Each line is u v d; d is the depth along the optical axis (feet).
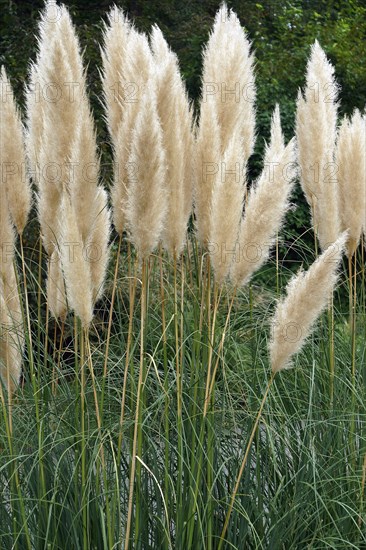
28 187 13.42
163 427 13.62
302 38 42.39
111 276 20.49
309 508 13.51
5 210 12.97
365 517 13.51
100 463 12.50
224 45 13.85
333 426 14.26
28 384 14.08
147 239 11.87
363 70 41.19
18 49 34.06
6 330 12.60
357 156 14.34
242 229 12.13
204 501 13.02
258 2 43.50
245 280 12.37
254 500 13.25
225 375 13.44
